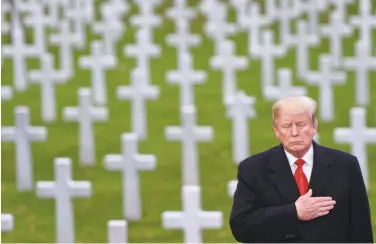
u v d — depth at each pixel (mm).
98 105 31969
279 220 11875
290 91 28016
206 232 20984
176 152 26906
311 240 11922
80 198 23547
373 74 34156
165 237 21047
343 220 11984
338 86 32844
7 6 41250
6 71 37000
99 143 27828
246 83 33969
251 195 12133
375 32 40812
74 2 44312
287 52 37750
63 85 34906
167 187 24156
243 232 12078
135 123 27875
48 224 22188
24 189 24406
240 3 41750
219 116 30094
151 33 40500
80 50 39969
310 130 11922
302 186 12031
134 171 21984
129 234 21281
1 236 21281
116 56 39125
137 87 27750
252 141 27203
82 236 21281
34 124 30094
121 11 43406
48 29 43031
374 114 29672
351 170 12078
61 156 26891
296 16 39500
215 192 23625
